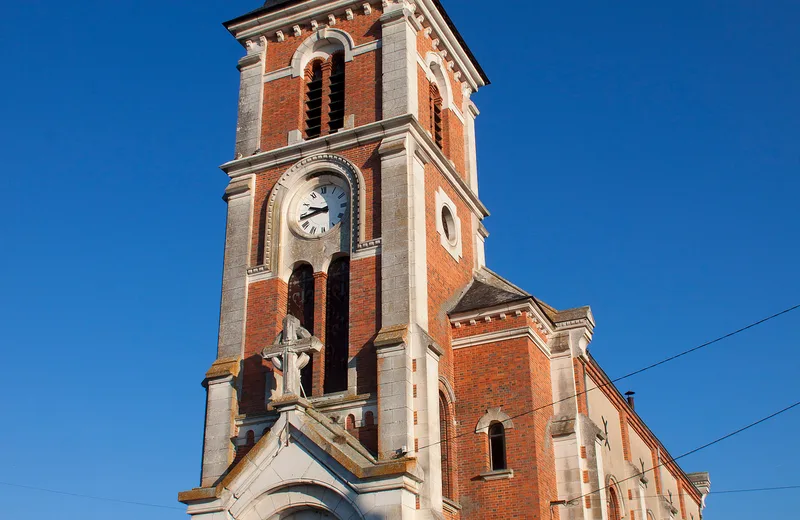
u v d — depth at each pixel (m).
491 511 26.25
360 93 30.22
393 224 27.05
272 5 32.62
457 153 33.88
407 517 22.28
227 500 23.83
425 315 26.58
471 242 32.47
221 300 28.70
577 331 29.75
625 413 36.75
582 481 27.73
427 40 32.75
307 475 23.22
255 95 31.95
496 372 27.77
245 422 26.34
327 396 25.59
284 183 29.59
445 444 27.09
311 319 27.77
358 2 31.52
